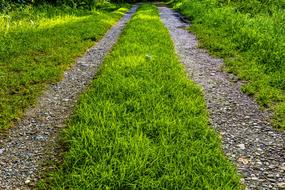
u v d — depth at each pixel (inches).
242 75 343.3
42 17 766.5
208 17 787.4
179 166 169.3
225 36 571.2
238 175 169.0
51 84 319.9
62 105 267.3
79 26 684.7
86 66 394.6
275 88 302.2
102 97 260.1
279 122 234.7
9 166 179.5
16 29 579.2
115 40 589.9
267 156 191.8
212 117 246.7
